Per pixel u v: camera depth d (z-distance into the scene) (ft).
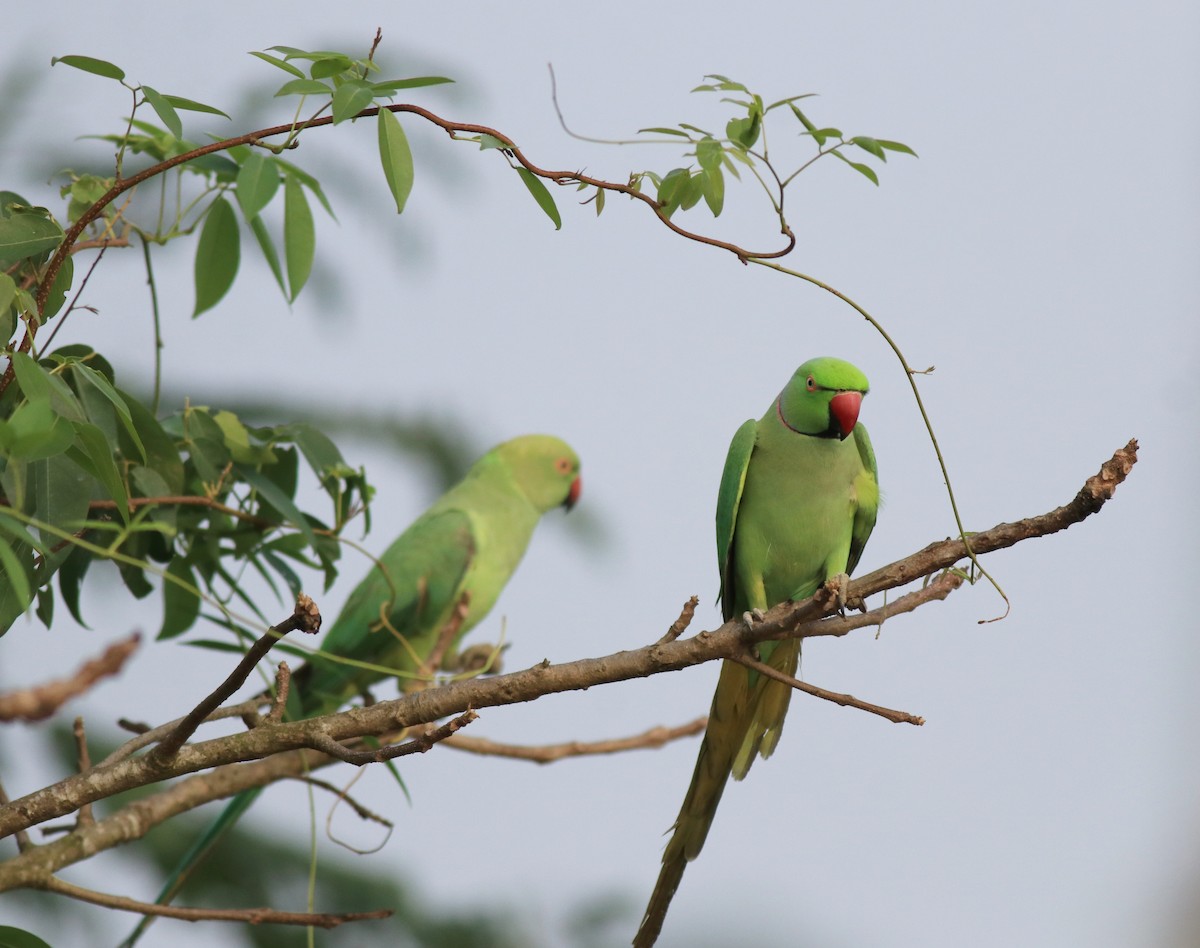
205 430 23.65
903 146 19.71
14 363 15.90
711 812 25.12
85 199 21.83
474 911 35.99
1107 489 17.30
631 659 18.13
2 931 16.47
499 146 18.75
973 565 18.34
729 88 19.84
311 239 20.70
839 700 17.67
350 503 24.98
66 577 22.54
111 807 33.32
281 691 17.85
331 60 18.74
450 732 16.24
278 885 34.63
